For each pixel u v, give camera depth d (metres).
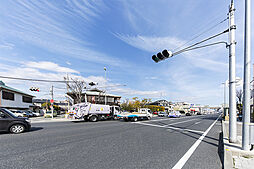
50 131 8.70
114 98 46.03
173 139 7.00
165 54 6.30
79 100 28.62
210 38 5.55
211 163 3.93
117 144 5.79
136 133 8.44
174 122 16.39
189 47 6.15
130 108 47.12
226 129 8.91
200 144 6.10
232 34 4.94
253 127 3.48
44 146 5.33
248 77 3.69
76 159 4.05
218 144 6.13
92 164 3.71
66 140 6.35
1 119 7.45
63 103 68.56
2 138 6.58
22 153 4.52
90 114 16.22
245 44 3.79
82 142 6.03
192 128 11.30
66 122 15.12
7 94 24.83
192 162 3.99
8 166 3.52
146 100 48.41
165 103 73.69
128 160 4.04
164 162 3.95
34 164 3.66
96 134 7.89
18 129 7.94
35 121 16.52
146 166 3.65
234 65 4.88
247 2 3.82
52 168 3.43
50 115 23.78
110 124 13.08
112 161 3.94
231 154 3.46
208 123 16.23
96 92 42.25
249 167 3.25
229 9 5.07
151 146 5.59
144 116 18.22
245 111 3.62
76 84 28.47
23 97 31.58
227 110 20.52
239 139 5.30
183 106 70.44
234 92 4.78
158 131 9.34
